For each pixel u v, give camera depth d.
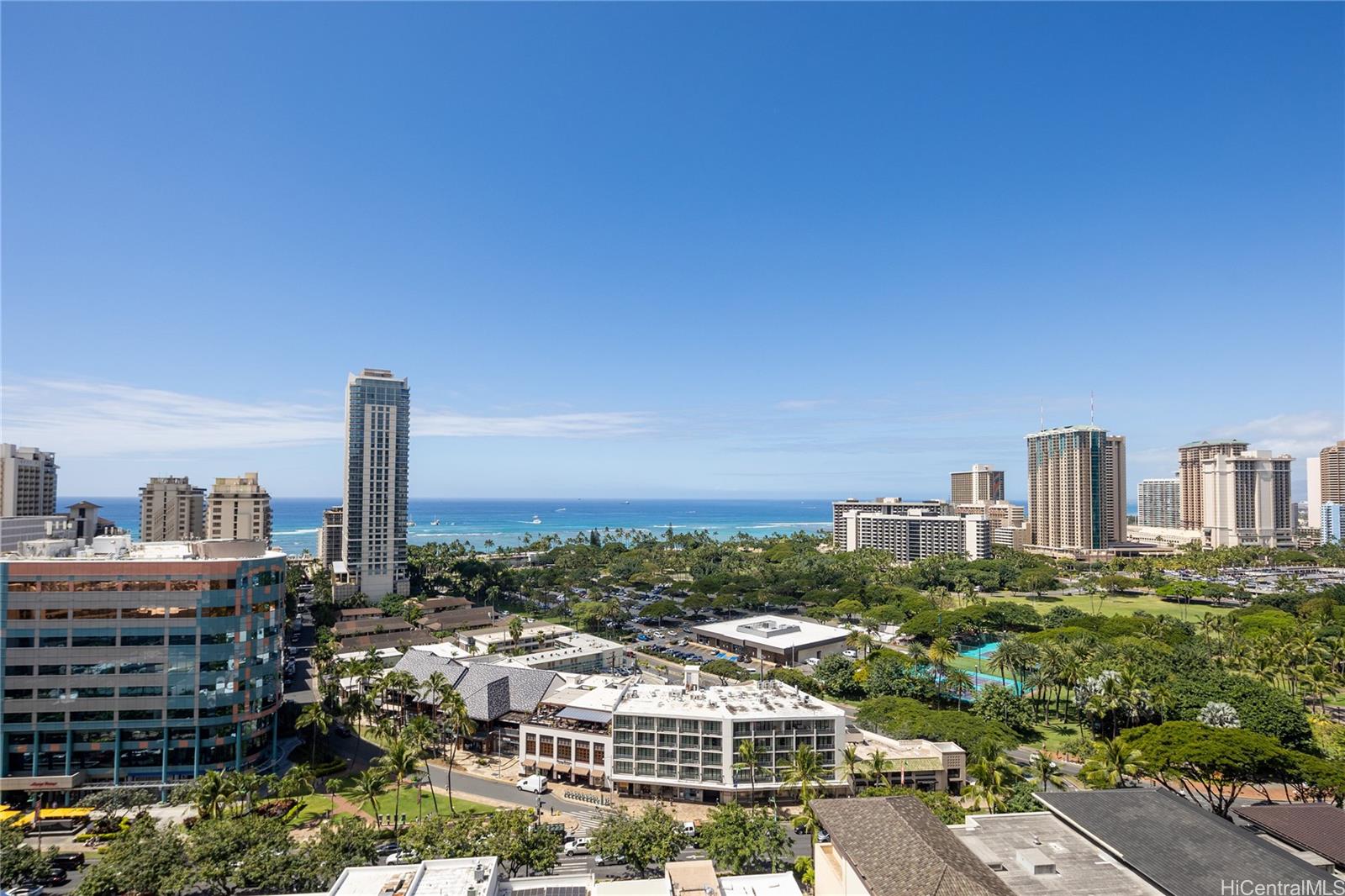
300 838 115.88
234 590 135.12
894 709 168.12
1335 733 159.12
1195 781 130.25
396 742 127.50
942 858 72.31
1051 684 191.00
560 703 158.75
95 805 119.00
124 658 130.88
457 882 80.88
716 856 98.44
